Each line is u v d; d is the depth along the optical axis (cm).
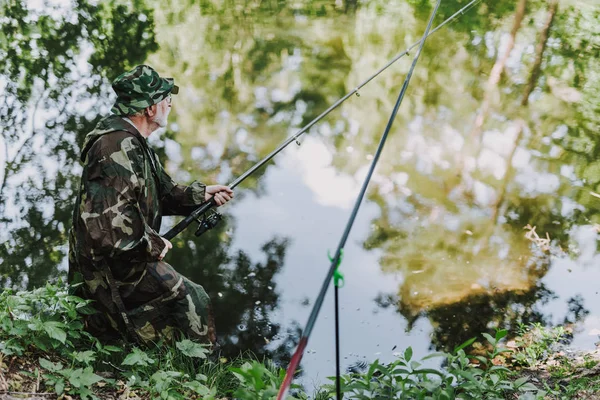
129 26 947
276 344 410
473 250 504
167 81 313
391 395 254
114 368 304
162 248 306
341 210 557
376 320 432
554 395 314
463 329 425
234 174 604
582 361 373
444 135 681
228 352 404
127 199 295
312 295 456
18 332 277
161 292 314
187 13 1013
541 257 498
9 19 935
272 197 575
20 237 502
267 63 848
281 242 513
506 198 571
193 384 280
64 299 295
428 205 564
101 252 295
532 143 666
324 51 891
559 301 449
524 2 910
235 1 1073
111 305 310
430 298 452
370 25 985
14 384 259
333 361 394
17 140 631
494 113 728
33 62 812
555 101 755
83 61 827
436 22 988
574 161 634
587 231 527
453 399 251
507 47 882
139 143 303
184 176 595
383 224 538
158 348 314
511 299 451
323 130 689
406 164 629
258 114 714
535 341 405
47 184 565
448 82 804
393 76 821
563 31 944
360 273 480
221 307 443
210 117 704
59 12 973
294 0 1088
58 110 696
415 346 409
